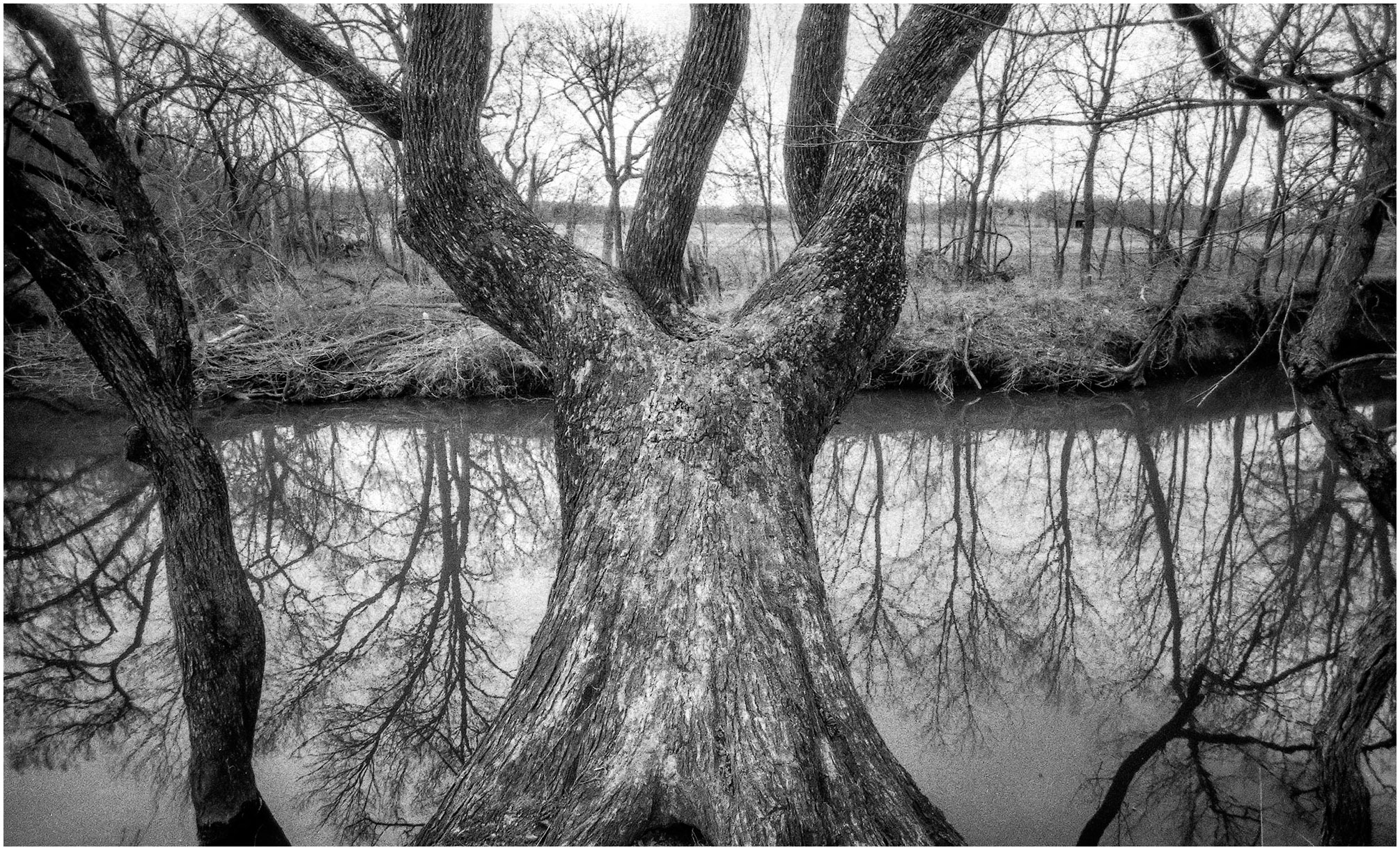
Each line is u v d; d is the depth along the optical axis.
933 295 15.75
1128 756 4.42
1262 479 10.40
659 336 4.64
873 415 13.57
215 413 13.62
